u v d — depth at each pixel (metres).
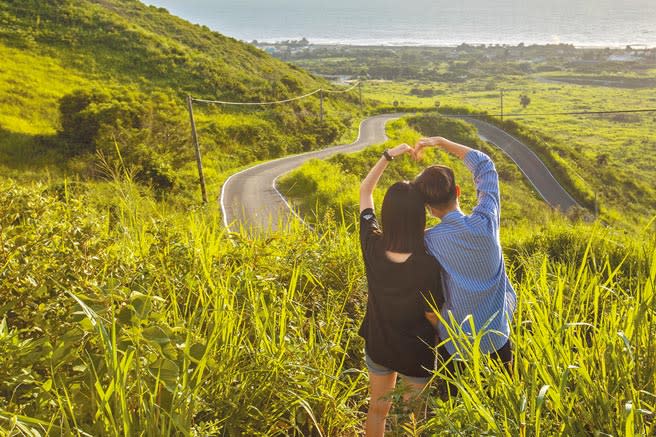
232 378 2.45
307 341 3.11
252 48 93.62
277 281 3.64
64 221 3.07
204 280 3.14
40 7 65.06
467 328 2.43
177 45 69.94
